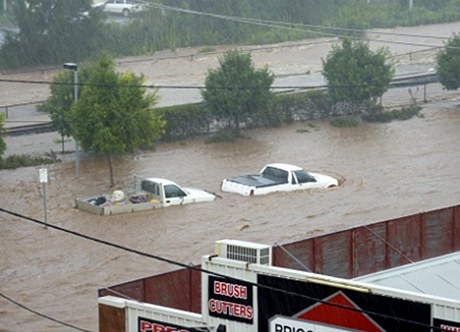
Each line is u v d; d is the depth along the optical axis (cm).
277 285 3634
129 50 15388
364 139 9631
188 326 3831
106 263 6075
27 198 7581
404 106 11025
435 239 5641
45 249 6341
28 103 11619
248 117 10006
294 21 17150
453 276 4819
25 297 5531
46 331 5028
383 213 7125
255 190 7506
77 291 5634
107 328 4000
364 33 16662
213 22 16288
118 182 8069
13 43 14625
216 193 7612
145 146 8931
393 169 8438
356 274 5259
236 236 6588
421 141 9512
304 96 10431
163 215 7025
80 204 7194
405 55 14550
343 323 3506
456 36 11619
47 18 14838
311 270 5053
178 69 14188
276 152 9106
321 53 15250
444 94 11769
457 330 3309
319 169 8469
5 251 6300
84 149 8069
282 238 6544
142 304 3941
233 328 3741
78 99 8369
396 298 3409
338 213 7106
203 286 3800
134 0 17262
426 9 18400
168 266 6028
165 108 9562
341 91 10456
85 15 15100
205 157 8931
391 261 5412
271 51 15400
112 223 6850
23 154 9062
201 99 11706
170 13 16288
